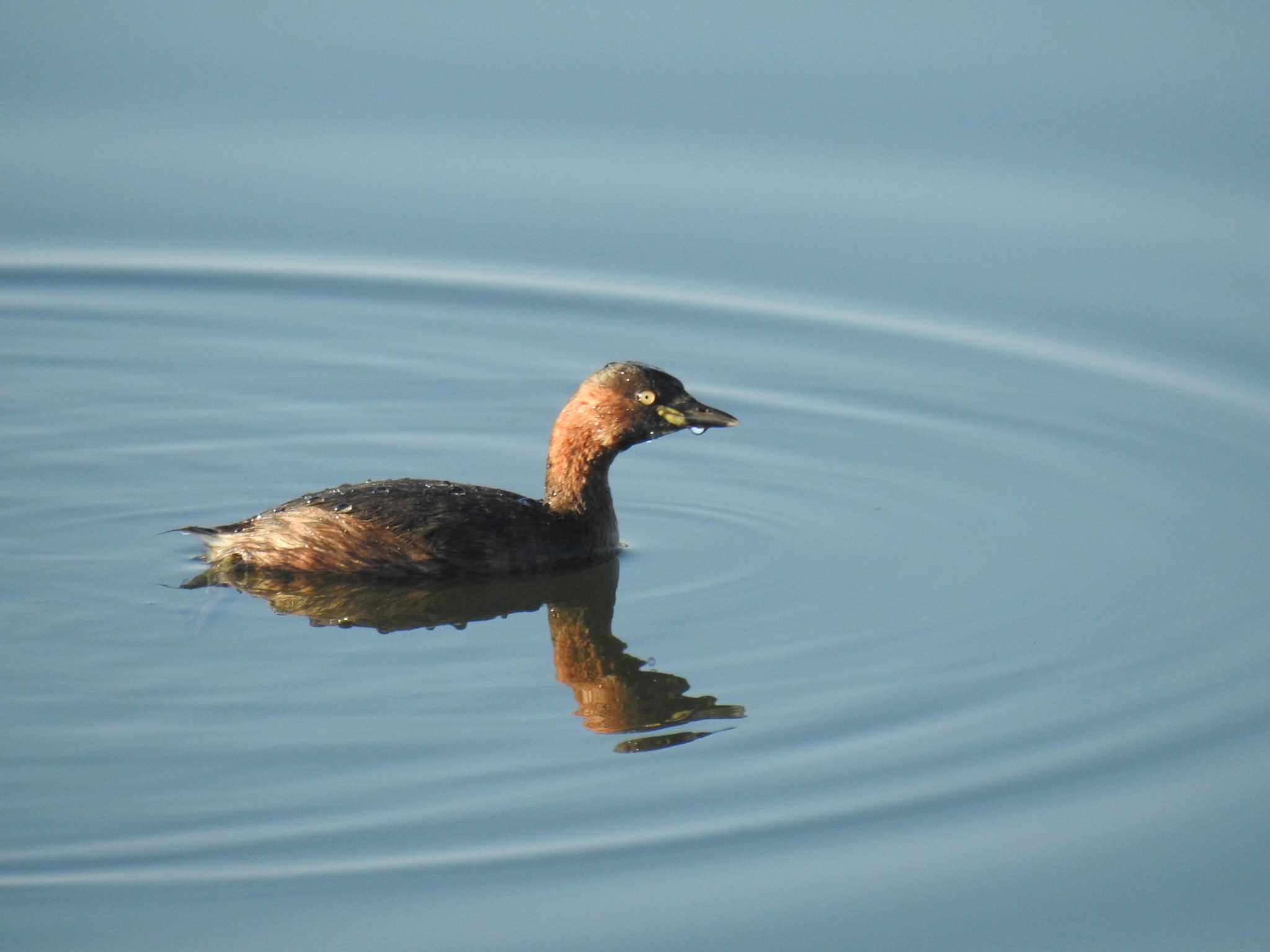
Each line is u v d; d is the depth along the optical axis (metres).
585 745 12.23
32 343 19.52
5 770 11.67
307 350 19.55
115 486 16.33
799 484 16.94
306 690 12.84
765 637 13.91
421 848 11.05
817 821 11.45
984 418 18.09
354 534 14.50
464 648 13.64
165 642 13.49
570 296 20.25
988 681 13.21
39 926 10.23
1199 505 16.30
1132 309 19.42
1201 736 12.49
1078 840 11.35
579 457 15.24
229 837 11.08
